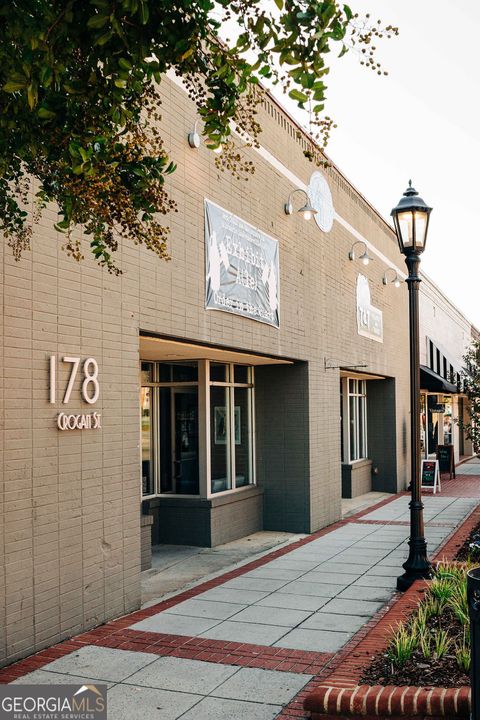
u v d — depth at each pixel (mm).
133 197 4566
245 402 13562
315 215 14133
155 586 9148
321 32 3629
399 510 16047
